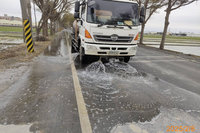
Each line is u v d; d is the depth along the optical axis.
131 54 5.19
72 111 2.56
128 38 4.98
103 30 4.65
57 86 3.57
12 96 2.96
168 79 4.71
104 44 4.82
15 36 18.33
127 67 5.86
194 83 4.45
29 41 7.36
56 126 2.14
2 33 21.98
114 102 2.98
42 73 4.46
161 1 13.73
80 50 5.79
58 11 22.70
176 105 3.02
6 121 2.21
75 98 3.03
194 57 9.14
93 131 2.09
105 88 3.66
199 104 3.11
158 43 21.08
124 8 4.96
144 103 3.02
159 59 8.10
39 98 2.93
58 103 2.79
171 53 10.50
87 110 2.62
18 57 6.41
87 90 3.46
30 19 8.17
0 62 5.41
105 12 4.74
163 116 2.59
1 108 2.54
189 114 2.71
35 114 2.41
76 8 5.08
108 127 2.20
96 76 4.51
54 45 11.23
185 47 17.42
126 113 2.61
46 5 13.41
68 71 4.82
